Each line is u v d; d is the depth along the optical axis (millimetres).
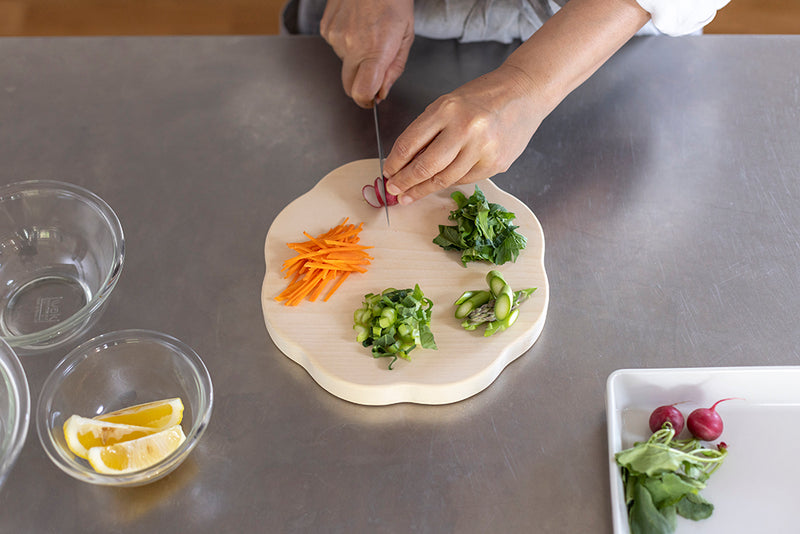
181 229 1240
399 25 1391
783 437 979
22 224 1189
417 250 1174
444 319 1085
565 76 1183
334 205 1243
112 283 1088
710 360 1053
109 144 1368
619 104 1383
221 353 1088
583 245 1189
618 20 1174
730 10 2832
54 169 1328
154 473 910
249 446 988
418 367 1028
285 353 1089
